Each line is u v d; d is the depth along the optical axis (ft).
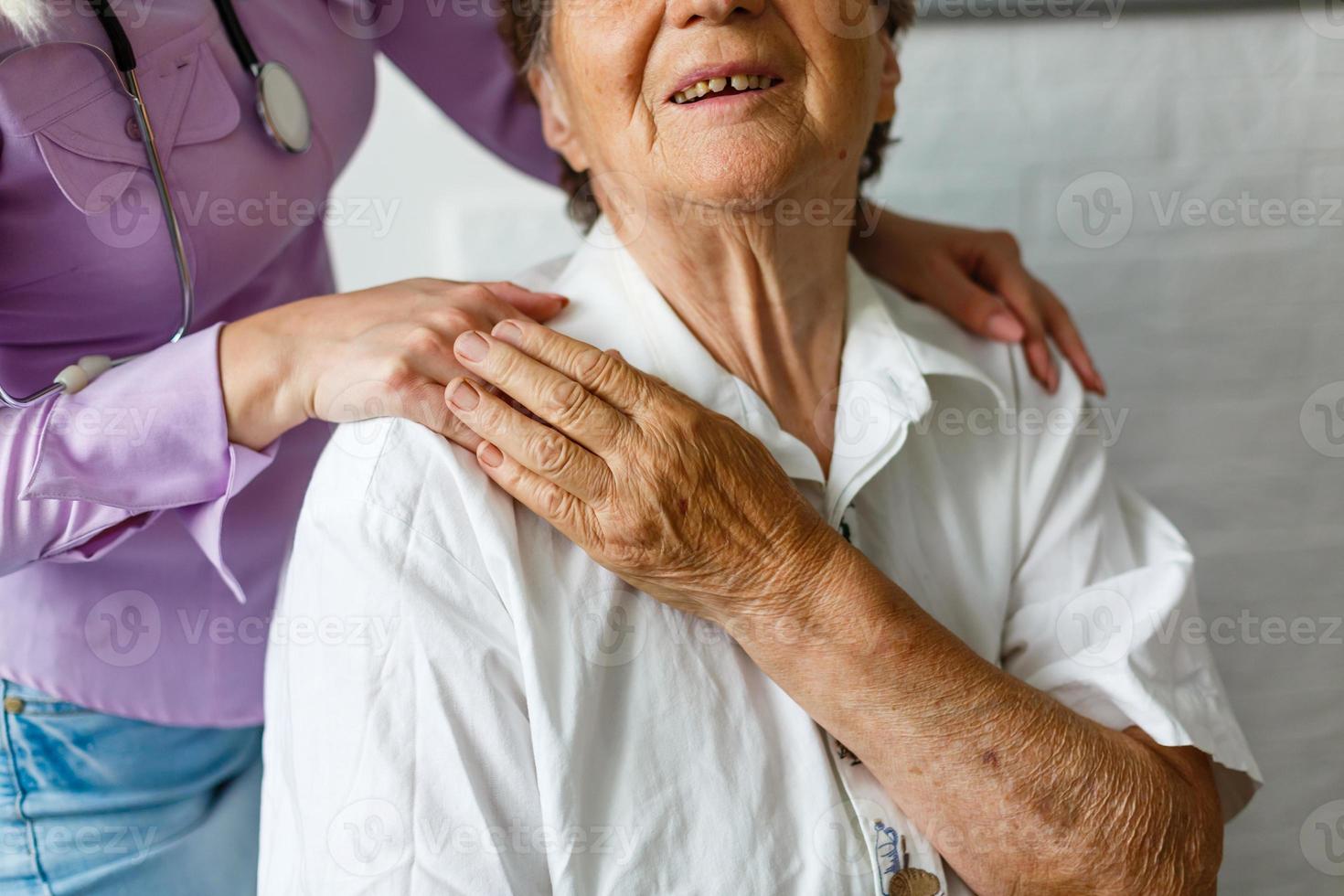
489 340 2.49
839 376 3.14
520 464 2.44
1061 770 2.55
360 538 2.47
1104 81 5.01
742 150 2.56
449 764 2.40
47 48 2.68
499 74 4.07
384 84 5.02
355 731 2.42
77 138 2.73
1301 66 5.01
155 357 2.80
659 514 2.40
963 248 3.76
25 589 3.11
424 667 2.42
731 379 2.89
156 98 2.92
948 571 3.20
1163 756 2.80
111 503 2.75
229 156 3.12
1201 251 5.21
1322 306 5.27
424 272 5.24
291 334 2.74
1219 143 5.09
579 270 3.06
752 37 2.51
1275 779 5.44
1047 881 2.60
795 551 2.49
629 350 2.88
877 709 2.50
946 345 3.44
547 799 2.40
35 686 3.14
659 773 2.54
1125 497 3.59
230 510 3.31
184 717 3.37
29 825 3.18
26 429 2.75
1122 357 5.32
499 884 2.39
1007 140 5.07
